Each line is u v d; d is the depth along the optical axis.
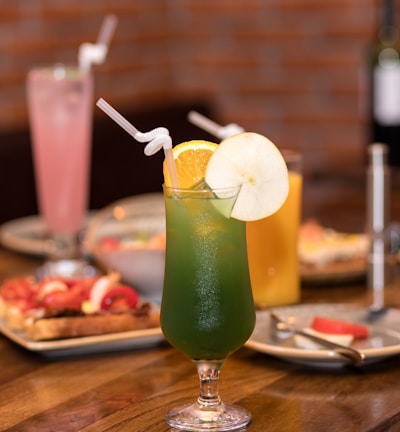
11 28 3.13
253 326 1.18
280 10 3.51
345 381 1.28
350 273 1.63
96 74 3.38
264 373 1.30
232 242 1.15
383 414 1.19
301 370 1.31
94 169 2.93
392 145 2.58
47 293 1.45
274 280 1.53
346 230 1.97
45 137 1.76
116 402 1.23
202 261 1.15
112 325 1.38
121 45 3.46
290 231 1.53
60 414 1.20
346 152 3.49
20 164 2.71
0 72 3.12
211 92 3.64
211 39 3.62
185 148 1.18
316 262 1.67
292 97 3.55
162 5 3.61
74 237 1.79
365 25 3.40
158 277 1.60
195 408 1.19
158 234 1.84
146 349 1.39
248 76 3.59
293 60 3.52
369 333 1.38
